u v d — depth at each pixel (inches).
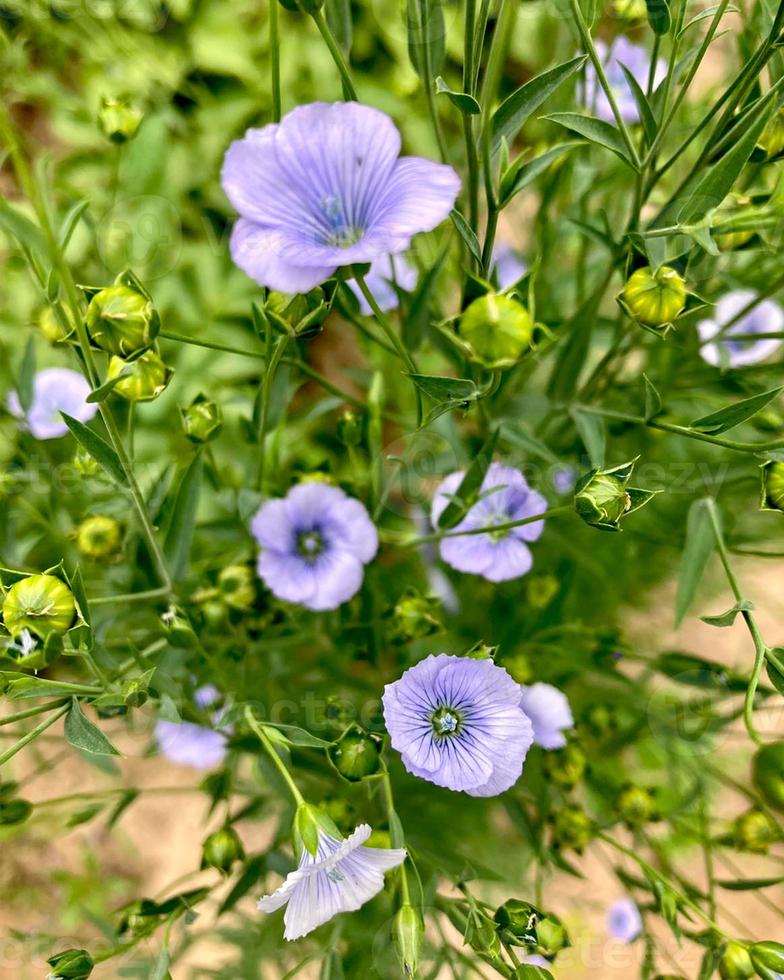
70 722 4.4
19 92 8.2
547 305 6.8
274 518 5.7
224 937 6.8
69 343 4.4
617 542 7.5
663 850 6.3
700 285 6.4
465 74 4.3
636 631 9.0
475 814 7.1
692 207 4.4
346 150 4.3
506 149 4.4
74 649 4.4
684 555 5.4
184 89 9.8
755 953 4.7
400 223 4.0
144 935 5.2
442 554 5.8
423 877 6.0
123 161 8.4
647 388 4.8
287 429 8.5
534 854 6.3
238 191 4.2
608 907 7.8
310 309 4.4
